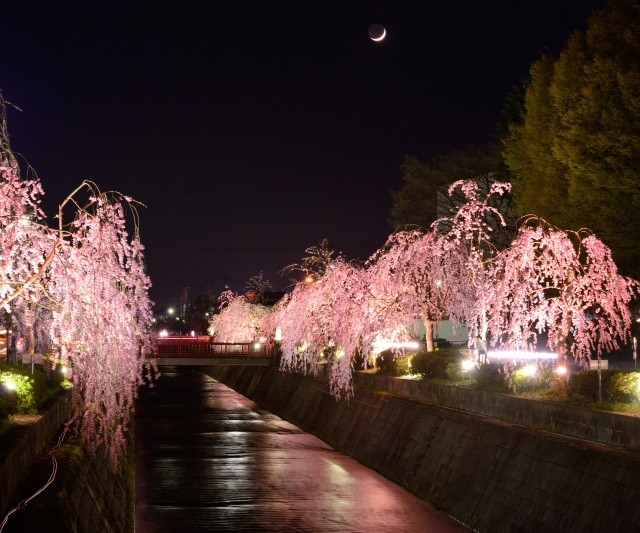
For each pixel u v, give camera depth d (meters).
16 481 14.97
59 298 17.42
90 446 20.95
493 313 24.00
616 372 20.92
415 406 28.92
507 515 19.78
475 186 28.14
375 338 32.12
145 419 47.34
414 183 49.50
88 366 18.41
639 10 27.31
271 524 22.23
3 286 16.16
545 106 31.81
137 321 19.73
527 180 33.78
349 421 35.81
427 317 34.78
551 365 26.33
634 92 26.14
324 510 23.75
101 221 17.70
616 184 26.88
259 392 58.50
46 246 17.02
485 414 24.67
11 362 28.20
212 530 21.66
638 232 27.17
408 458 27.61
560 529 17.48
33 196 16.92
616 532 15.72
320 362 44.94
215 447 36.22
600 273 23.44
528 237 23.50
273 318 49.88
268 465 31.45
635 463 16.06
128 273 18.61
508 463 20.75
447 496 23.42
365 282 32.38
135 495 25.92
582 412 19.31
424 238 29.95
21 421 18.56
